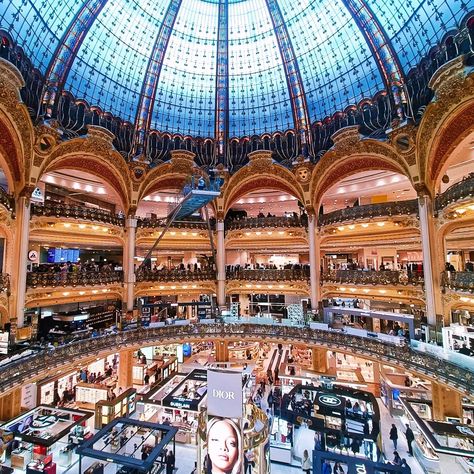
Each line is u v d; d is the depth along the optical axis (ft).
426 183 64.59
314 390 55.83
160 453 40.57
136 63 78.89
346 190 90.68
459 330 53.88
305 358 86.33
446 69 53.47
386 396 68.23
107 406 56.03
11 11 52.90
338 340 68.13
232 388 28.68
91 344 63.77
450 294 58.90
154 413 57.06
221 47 82.33
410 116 67.05
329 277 81.56
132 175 85.71
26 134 60.13
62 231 70.38
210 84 87.66
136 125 84.69
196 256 111.04
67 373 69.26
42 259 81.66
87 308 87.25
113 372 84.17
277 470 46.21
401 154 68.64
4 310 56.95
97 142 75.51
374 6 64.59
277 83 85.25
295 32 77.05
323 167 83.87
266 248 97.60
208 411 29.09
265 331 77.10
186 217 97.71
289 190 92.02
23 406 57.82
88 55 70.54
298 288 86.28
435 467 45.21
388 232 73.87
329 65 77.66
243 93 88.38
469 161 66.49
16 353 51.34
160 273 86.94
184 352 95.35
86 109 74.74
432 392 58.13
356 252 102.53
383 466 37.27
